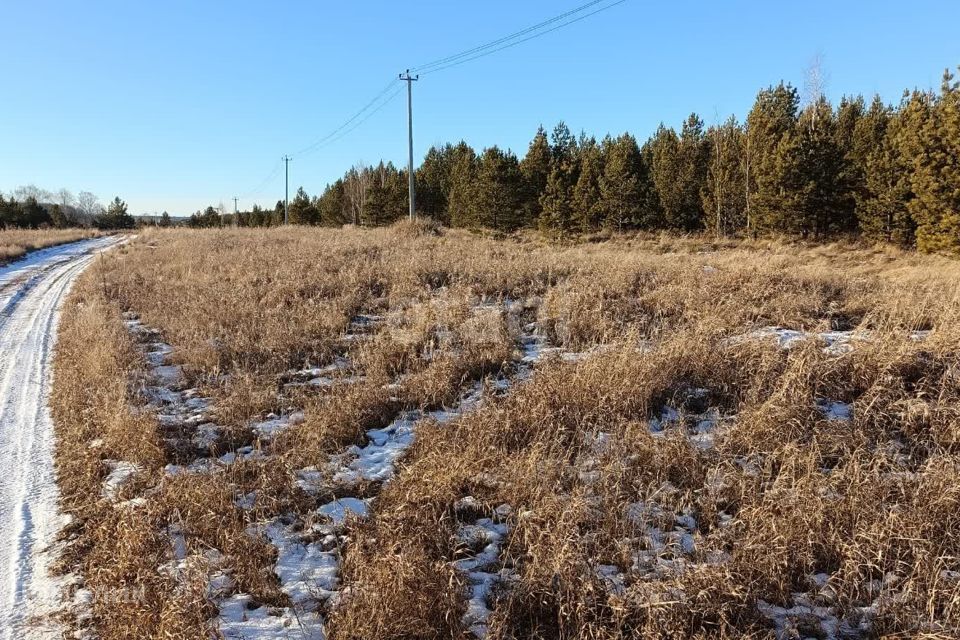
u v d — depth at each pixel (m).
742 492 4.63
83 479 5.55
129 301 13.59
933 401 5.52
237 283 13.36
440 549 4.21
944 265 16.88
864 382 6.00
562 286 10.96
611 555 4.13
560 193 33.47
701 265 13.26
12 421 7.21
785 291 9.80
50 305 14.66
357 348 8.96
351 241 20.17
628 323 8.78
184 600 3.66
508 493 4.87
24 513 5.12
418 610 3.50
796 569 4.01
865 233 24.28
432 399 6.92
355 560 4.04
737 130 34.88
